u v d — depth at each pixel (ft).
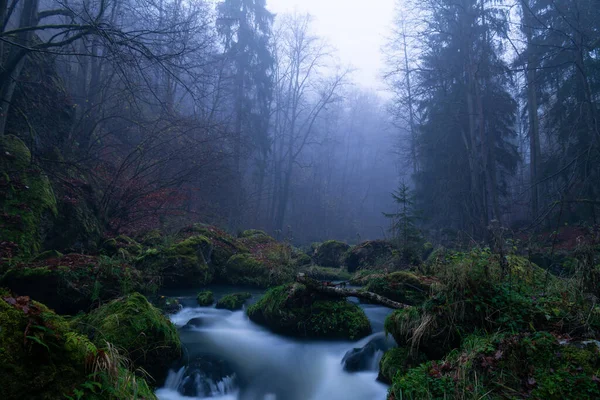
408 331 16.98
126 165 47.11
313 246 68.13
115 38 36.68
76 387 8.96
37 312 9.70
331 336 22.57
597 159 50.75
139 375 15.87
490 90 74.02
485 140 69.72
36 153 40.06
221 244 45.01
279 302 24.03
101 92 58.75
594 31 59.77
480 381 12.32
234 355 20.36
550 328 14.57
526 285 18.29
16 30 32.71
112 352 10.68
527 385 11.84
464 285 16.10
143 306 17.70
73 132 50.62
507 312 15.16
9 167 33.30
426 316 16.44
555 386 11.41
